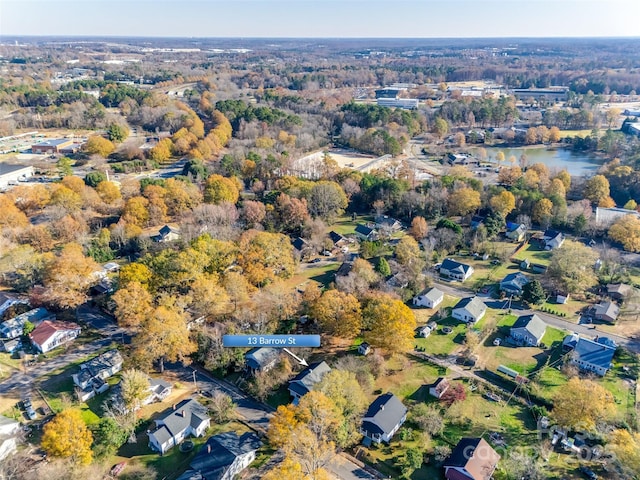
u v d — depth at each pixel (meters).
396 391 80.62
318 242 129.38
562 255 113.81
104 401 77.31
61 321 95.81
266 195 152.62
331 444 63.94
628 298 104.62
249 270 104.44
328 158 186.25
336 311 89.56
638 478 59.31
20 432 69.94
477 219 145.62
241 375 83.81
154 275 98.00
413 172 178.25
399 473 65.25
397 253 117.44
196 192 152.12
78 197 144.12
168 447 69.06
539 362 88.06
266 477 57.34
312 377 78.44
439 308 105.00
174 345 81.06
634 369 84.88
